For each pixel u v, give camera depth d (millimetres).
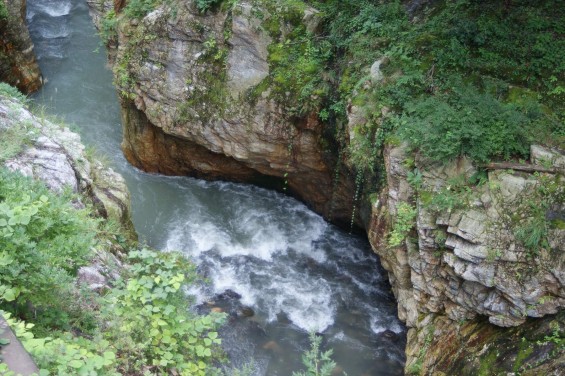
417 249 10188
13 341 5004
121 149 15539
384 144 10594
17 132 9086
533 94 10859
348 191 12672
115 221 9531
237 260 13148
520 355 9047
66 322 6496
